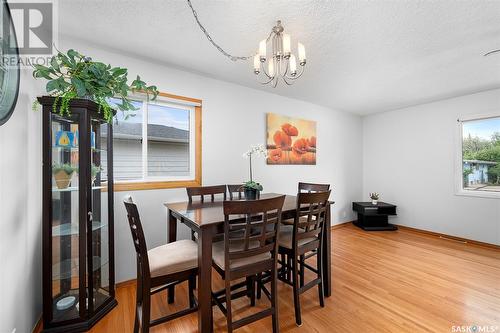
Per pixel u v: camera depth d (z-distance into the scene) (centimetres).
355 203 434
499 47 206
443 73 265
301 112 371
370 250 304
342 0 147
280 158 340
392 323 160
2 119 105
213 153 272
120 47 205
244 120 302
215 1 148
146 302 130
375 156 460
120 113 218
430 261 267
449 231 358
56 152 154
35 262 153
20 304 130
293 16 162
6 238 114
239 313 173
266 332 153
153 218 230
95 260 176
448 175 361
